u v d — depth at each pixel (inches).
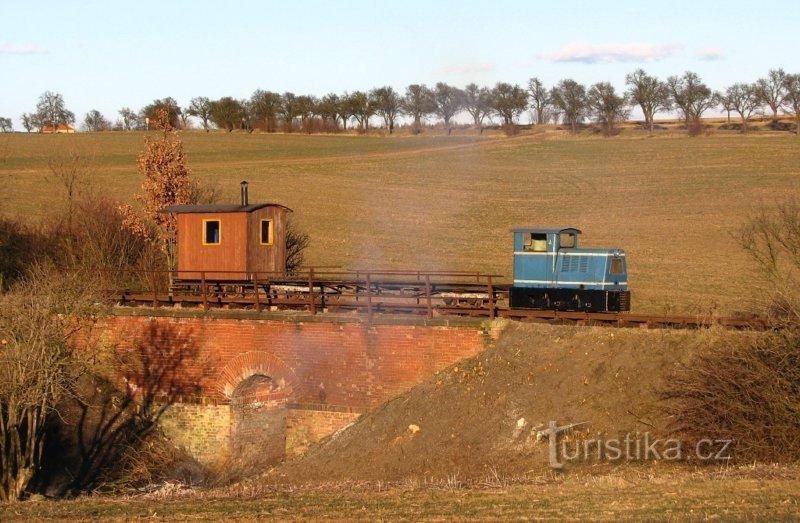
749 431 778.8
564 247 1141.1
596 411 882.1
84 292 1146.0
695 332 914.7
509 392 952.3
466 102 5649.6
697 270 1748.3
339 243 2167.8
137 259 1699.1
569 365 946.1
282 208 1434.5
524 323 1022.4
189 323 1160.2
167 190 1676.9
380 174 3216.0
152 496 767.1
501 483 738.8
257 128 5634.8
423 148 4033.0
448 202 2684.5
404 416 999.6
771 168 2945.4
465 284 1150.3
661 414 844.0
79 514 657.6
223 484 1051.9
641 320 994.1
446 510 601.6
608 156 3535.9
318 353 1095.0
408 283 1185.4
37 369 978.1
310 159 3622.0
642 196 2623.0
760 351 799.7
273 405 1142.3
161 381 1175.6
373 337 1067.3
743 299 1444.4
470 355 1029.2
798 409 761.6
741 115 5251.0
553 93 5447.8
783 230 1480.1
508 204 2625.5
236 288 1344.7
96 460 1103.6
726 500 586.6
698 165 3139.8
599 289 1092.5
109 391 1201.4
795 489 614.9
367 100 5826.8
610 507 583.2
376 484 783.7
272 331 1117.7
